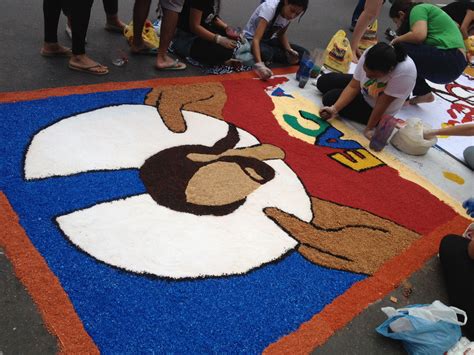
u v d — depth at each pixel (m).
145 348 1.66
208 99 3.50
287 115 3.62
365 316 2.05
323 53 4.45
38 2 4.33
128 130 2.84
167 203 2.34
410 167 3.37
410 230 2.67
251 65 4.25
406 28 4.30
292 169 2.92
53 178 2.30
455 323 1.86
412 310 1.89
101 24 4.29
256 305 1.95
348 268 2.27
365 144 3.52
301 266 2.21
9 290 1.74
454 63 4.10
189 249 2.12
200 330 1.78
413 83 3.37
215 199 2.46
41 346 1.58
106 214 2.17
